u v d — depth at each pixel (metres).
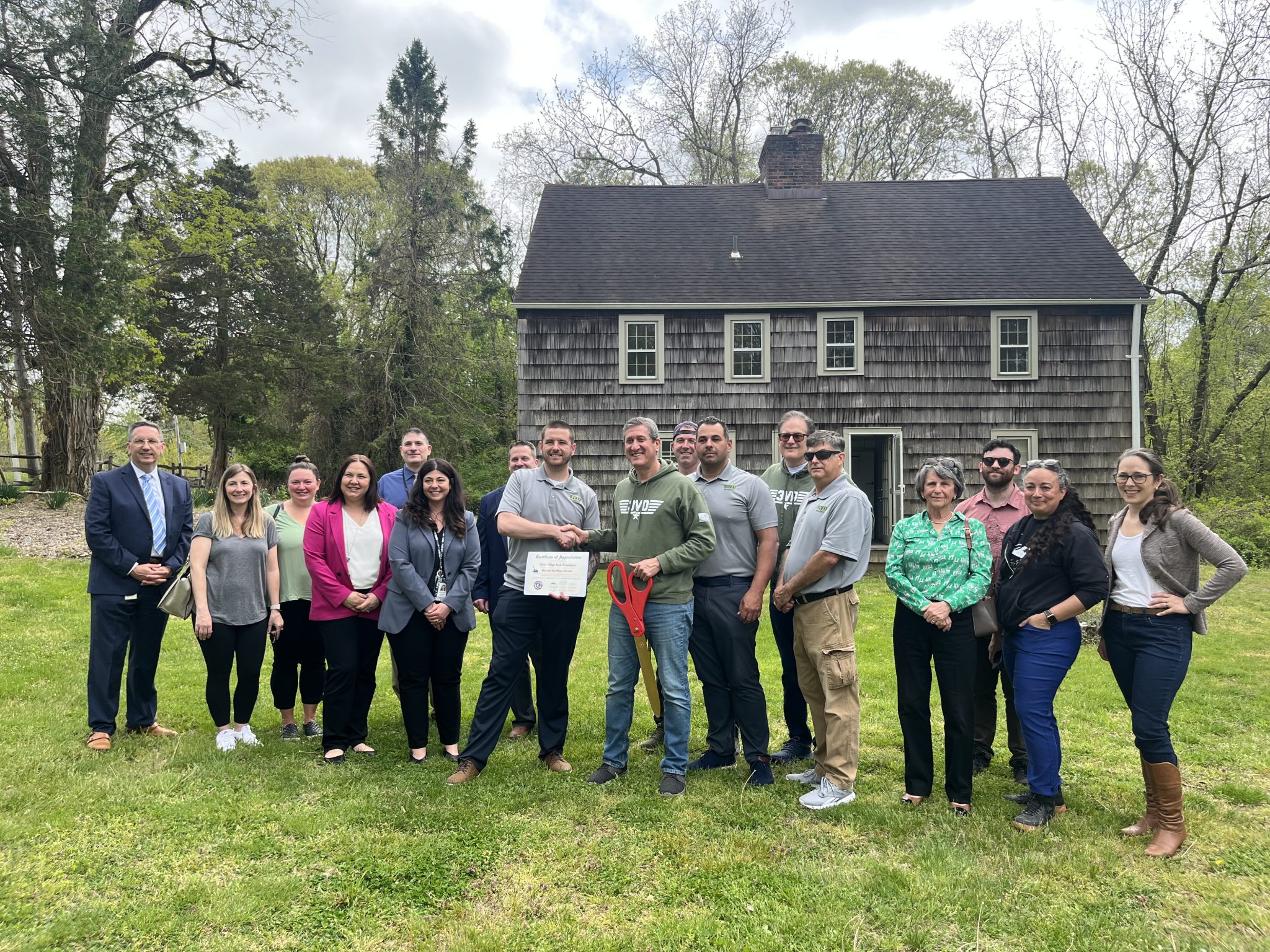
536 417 14.41
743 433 14.47
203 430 46.59
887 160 28.62
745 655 4.47
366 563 4.77
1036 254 15.45
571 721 5.61
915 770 4.20
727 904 3.13
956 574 4.04
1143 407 19.50
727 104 27.70
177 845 3.54
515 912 3.06
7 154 14.05
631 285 14.78
